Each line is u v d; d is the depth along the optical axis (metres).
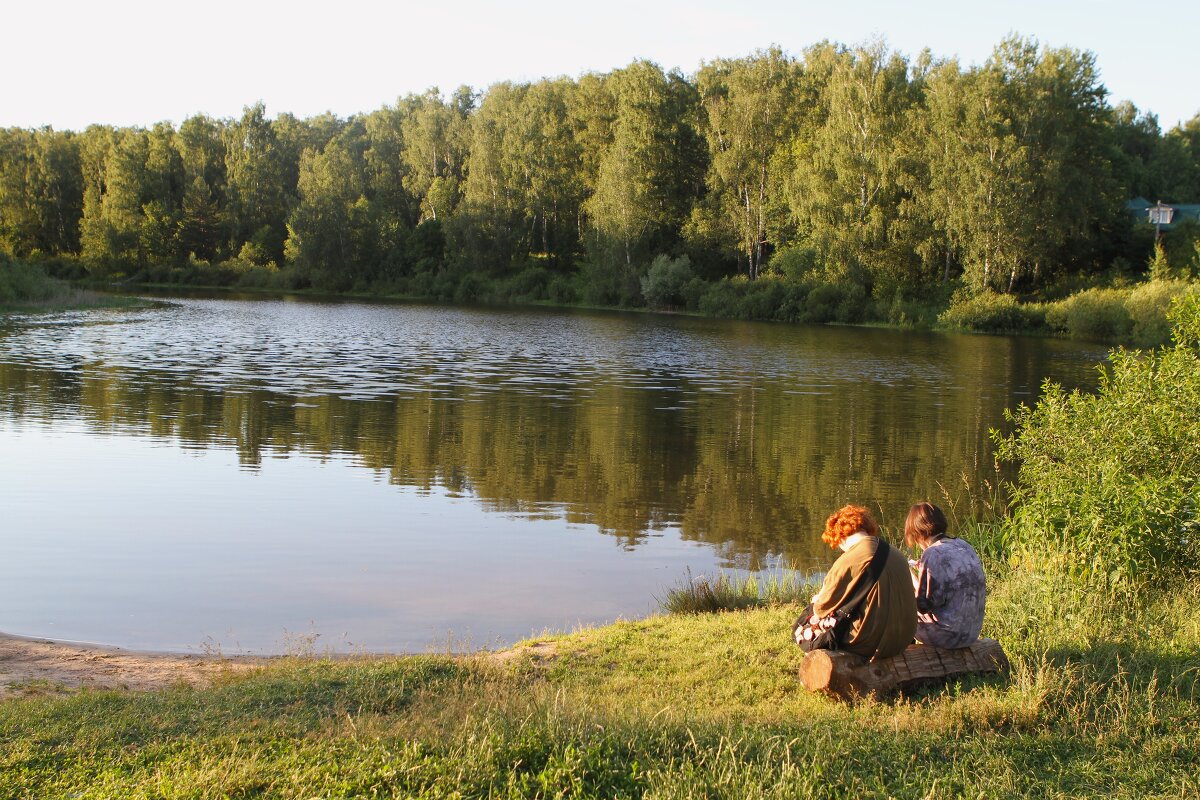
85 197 104.88
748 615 8.78
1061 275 66.12
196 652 8.41
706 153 81.00
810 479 16.84
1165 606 7.82
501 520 13.64
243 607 9.78
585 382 30.41
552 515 14.01
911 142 62.97
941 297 63.78
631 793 4.66
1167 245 65.62
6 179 106.38
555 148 88.12
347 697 6.38
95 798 4.52
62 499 14.20
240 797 4.56
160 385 26.95
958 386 31.16
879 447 19.97
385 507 14.25
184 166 108.69
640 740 5.20
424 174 100.62
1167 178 95.81
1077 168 61.47
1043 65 58.78
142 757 5.14
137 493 14.71
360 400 25.08
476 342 45.00
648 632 8.23
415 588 10.52
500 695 6.21
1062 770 4.98
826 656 6.21
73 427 20.09
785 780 4.66
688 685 6.76
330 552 11.88
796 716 5.89
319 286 94.19
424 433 20.47
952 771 4.96
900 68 63.91
